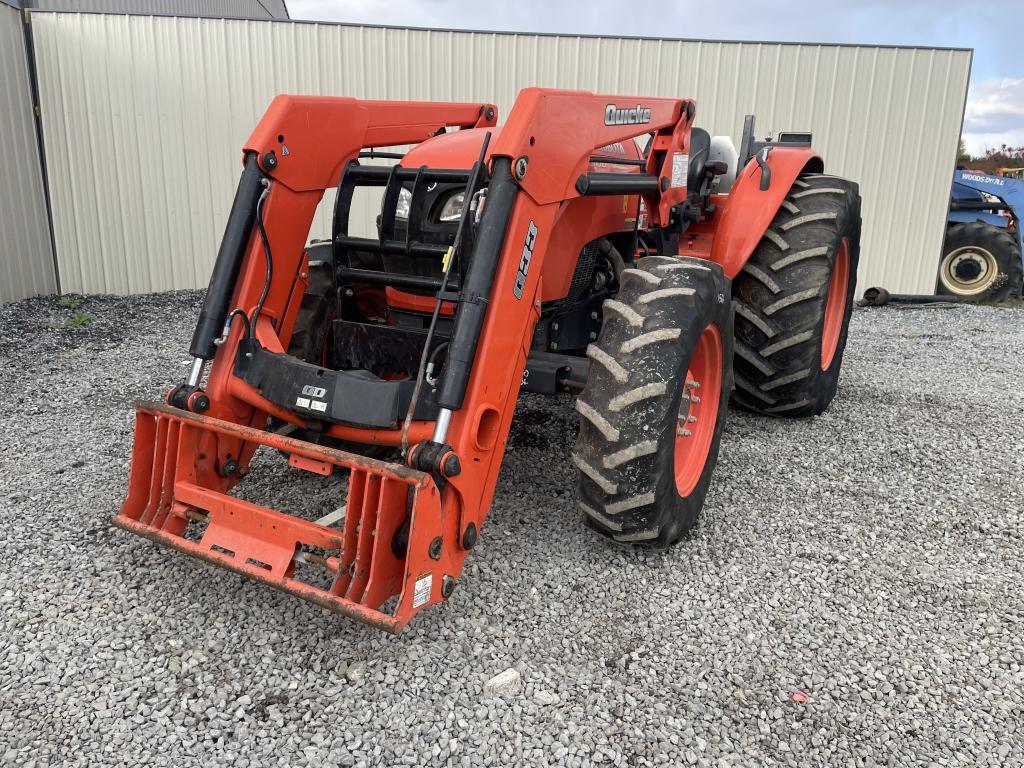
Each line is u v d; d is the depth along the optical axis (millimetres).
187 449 2613
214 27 8766
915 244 9891
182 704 2143
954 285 10078
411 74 9164
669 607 2650
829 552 3045
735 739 2078
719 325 2982
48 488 3496
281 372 2641
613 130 2959
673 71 9391
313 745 2020
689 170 4273
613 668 2338
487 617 2559
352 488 2244
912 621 2613
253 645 2395
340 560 2270
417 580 2174
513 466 3807
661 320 2662
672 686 2270
